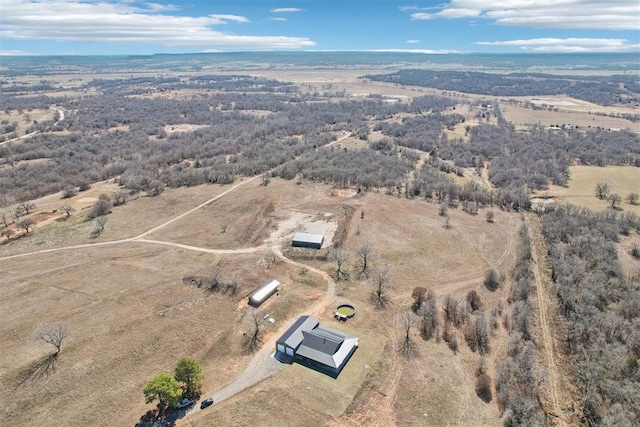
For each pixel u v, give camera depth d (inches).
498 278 4106.8
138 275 4047.7
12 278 3964.1
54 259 4402.1
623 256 4534.9
